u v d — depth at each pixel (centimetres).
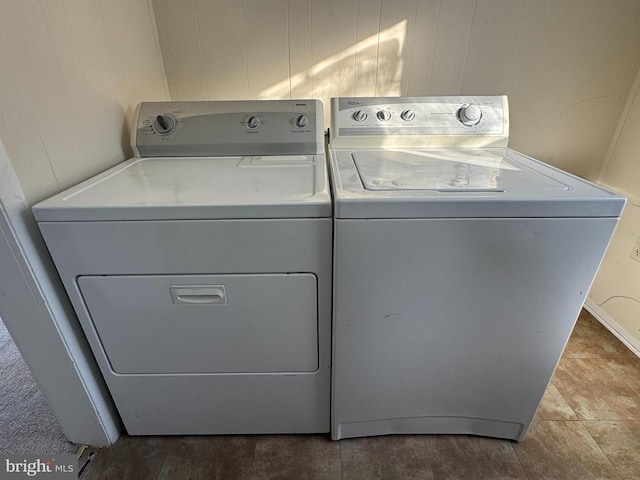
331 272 92
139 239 87
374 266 88
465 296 93
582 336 166
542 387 108
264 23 150
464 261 87
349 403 112
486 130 136
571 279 89
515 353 102
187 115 133
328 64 157
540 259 87
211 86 162
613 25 144
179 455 117
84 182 100
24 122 84
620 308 164
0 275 87
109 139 122
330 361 108
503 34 150
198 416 118
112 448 119
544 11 145
